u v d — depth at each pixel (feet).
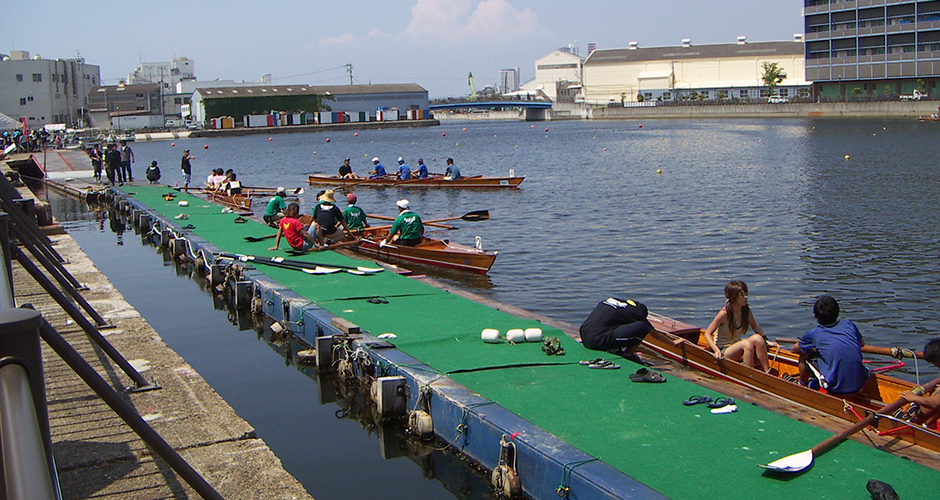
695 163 169.48
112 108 526.98
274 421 32.81
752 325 32.35
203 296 56.80
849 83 395.14
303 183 153.07
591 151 225.35
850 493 20.01
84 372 17.31
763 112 436.35
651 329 33.30
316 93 523.70
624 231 84.79
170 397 28.68
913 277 62.03
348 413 33.58
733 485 20.52
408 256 66.18
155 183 129.90
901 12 358.43
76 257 57.82
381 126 537.24
